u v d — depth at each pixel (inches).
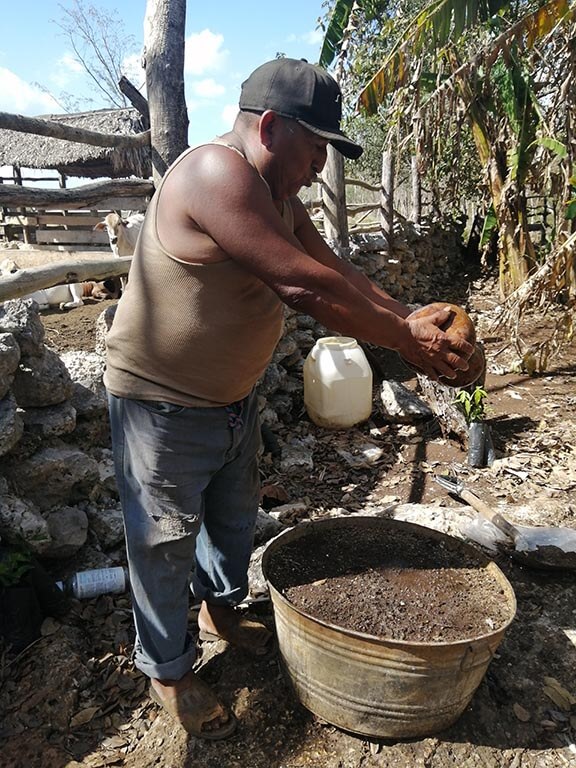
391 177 314.7
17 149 465.7
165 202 60.9
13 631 85.0
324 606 73.6
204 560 86.7
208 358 64.8
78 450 107.8
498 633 67.0
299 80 59.2
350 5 249.0
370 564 82.8
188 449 68.3
